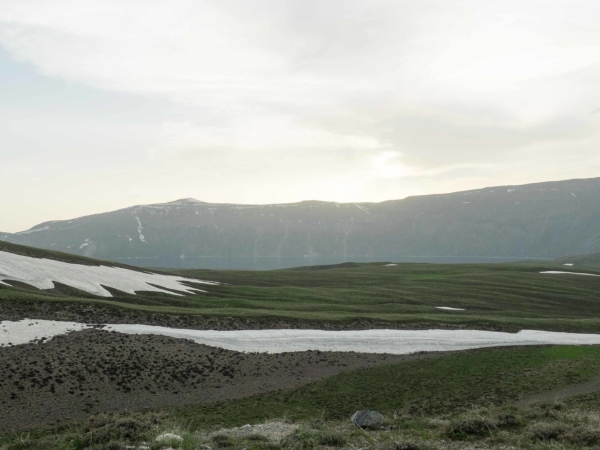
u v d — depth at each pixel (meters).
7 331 43.31
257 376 43.69
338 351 51.72
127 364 41.31
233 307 73.50
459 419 20.98
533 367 47.94
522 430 19.69
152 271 107.62
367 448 16.73
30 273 71.00
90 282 75.12
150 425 20.47
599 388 40.91
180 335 49.66
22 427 30.41
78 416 32.81
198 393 39.03
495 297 100.62
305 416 33.94
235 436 19.73
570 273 147.50
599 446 16.16
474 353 53.41
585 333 67.12
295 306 76.56
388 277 135.50
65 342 43.19
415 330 61.69
